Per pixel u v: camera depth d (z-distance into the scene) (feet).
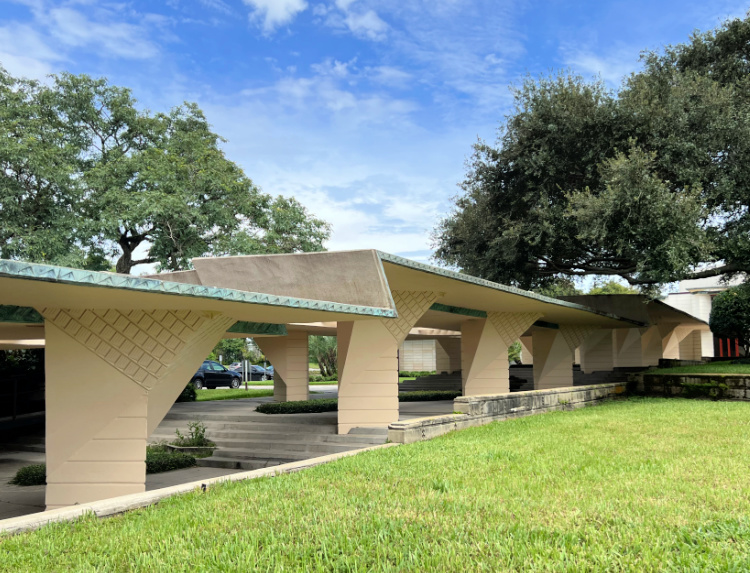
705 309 132.57
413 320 46.68
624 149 67.62
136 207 74.13
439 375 101.60
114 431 27.50
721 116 63.36
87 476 27.17
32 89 82.79
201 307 27.22
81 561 15.28
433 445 32.24
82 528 18.12
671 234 59.47
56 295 22.20
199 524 18.13
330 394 94.07
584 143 70.54
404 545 15.49
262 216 88.28
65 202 77.51
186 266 79.92
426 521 17.49
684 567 13.23
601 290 149.48
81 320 27.27
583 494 20.21
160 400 30.12
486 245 84.64
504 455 28.27
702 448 29.53
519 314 62.69
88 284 19.19
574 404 56.54
